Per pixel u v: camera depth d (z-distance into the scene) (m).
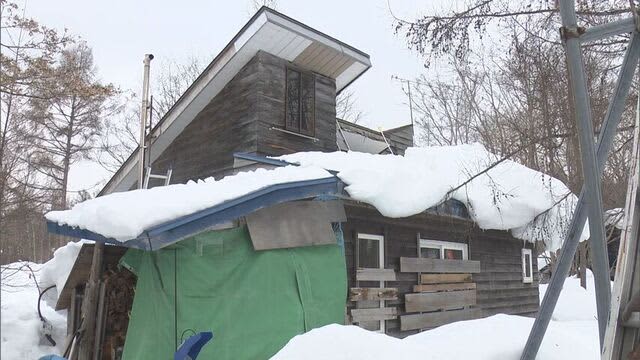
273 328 6.11
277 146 10.67
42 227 27.69
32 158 23.34
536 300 11.63
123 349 6.79
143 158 10.59
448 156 8.93
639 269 2.69
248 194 5.88
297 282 6.38
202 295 6.04
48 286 9.59
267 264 6.26
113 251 7.69
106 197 6.55
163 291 6.13
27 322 9.71
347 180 6.91
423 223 8.68
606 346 2.63
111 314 7.43
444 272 8.76
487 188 8.77
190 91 11.52
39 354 9.05
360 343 4.23
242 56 10.81
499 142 19.11
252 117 10.51
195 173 11.70
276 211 6.44
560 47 7.81
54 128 25.83
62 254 9.08
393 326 7.77
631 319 2.58
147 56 11.19
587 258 17.72
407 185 7.44
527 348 4.56
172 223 5.32
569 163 11.27
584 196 4.27
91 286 7.34
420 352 4.29
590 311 12.13
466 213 8.68
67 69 14.73
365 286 7.65
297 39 10.67
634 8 3.77
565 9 3.94
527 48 8.10
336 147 12.02
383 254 7.88
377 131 13.84
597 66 8.01
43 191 20.22
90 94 14.88
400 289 8.03
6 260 19.30
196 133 11.91
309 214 6.69
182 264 6.11
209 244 6.14
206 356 5.88
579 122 3.88
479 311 9.35
